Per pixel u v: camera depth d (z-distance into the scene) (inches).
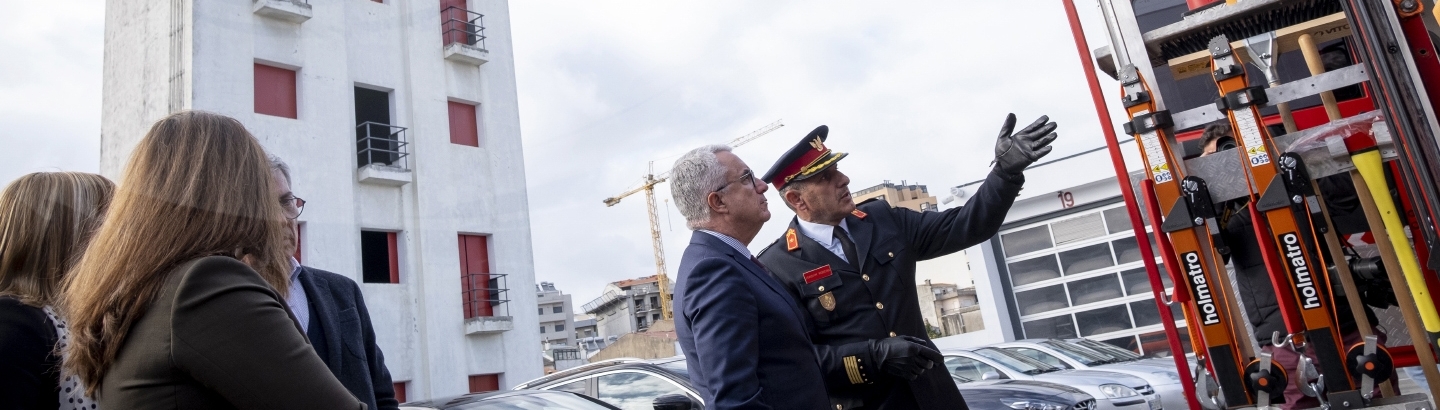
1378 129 54.7
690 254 66.5
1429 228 49.8
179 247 36.3
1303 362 56.6
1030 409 167.8
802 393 62.0
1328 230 57.1
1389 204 54.1
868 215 82.4
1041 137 69.1
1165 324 61.7
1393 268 55.2
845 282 78.7
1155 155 61.0
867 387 73.5
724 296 60.7
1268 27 64.1
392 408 51.8
